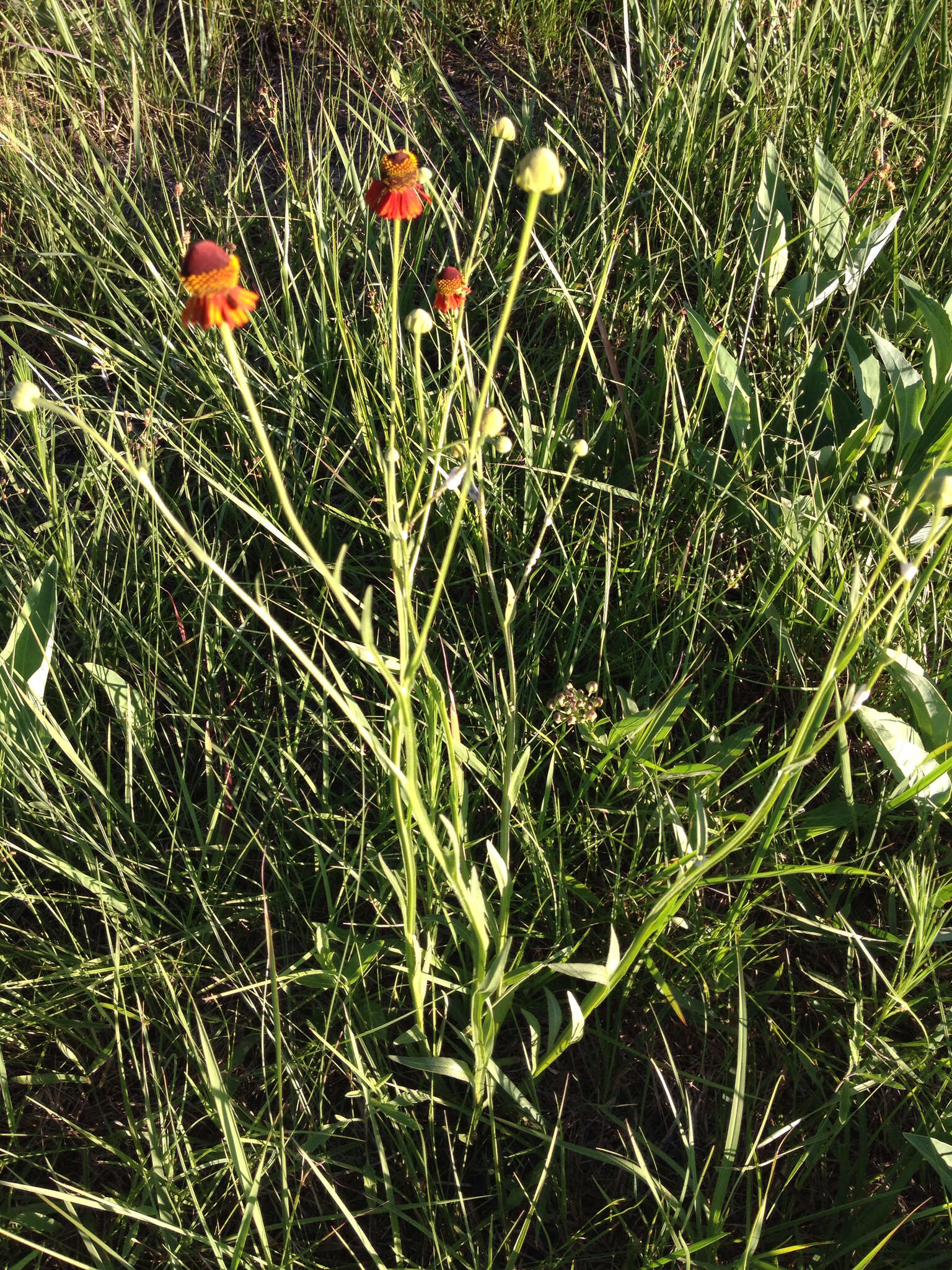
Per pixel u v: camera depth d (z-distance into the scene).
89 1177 0.41
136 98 0.79
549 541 0.59
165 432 0.62
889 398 0.61
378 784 0.47
